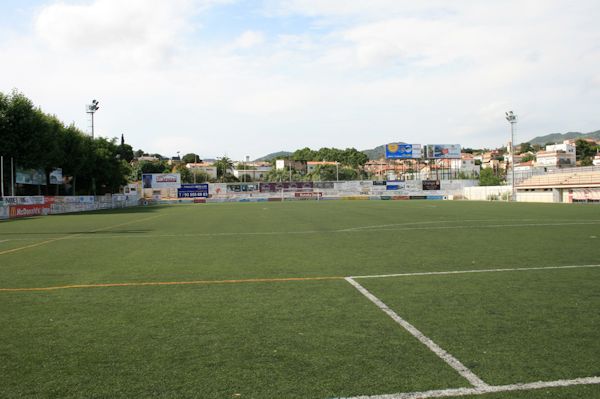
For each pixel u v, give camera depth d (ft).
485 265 28.60
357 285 23.07
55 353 13.80
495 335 14.93
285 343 14.43
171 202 211.20
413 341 14.46
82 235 53.72
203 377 11.87
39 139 116.47
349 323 16.51
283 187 216.95
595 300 19.42
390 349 13.76
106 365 12.79
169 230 59.47
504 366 12.35
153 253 36.68
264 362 12.86
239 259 32.71
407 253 34.65
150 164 331.57
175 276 26.23
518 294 20.66
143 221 79.61
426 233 50.98
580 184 150.71
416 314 17.57
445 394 10.75
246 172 437.99
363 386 11.22
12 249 40.32
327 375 11.91
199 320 17.13
